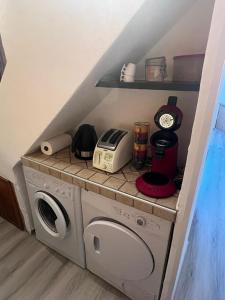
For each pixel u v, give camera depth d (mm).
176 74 1015
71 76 1052
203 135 773
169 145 1133
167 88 979
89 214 1331
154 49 1221
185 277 1563
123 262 1266
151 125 1407
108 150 1273
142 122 1363
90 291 1516
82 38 935
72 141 1591
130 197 1077
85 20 893
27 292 1503
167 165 1171
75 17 909
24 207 1830
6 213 2051
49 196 1482
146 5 776
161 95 1297
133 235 1144
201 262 1686
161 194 1053
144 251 1137
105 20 851
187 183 889
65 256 1747
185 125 1275
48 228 1665
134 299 1422
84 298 1473
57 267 1679
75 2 881
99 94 1376
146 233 1111
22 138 1449
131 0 771
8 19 1086
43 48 1062
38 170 1446
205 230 2014
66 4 903
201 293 1456
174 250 1058
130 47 1035
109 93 1459
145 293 1324
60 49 1017
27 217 1879
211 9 1005
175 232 1015
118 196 1118
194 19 1061
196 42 1098
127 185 1174
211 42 652
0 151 1635
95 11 856
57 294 1493
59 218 1443
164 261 1123
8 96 1346
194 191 881
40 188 1521
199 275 1580
